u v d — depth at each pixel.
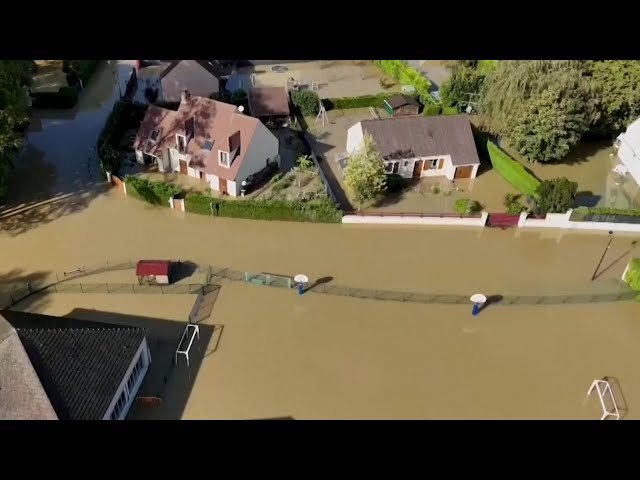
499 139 62.78
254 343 39.22
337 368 37.94
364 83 76.31
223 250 47.00
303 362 38.19
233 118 52.78
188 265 45.25
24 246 46.22
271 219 50.44
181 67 65.50
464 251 48.59
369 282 44.75
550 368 38.88
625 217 50.66
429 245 48.94
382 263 46.66
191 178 55.31
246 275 43.88
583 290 45.16
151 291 42.62
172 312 41.03
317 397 36.00
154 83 71.88
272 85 74.44
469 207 51.97
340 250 47.75
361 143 52.41
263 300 42.59
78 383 30.62
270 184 54.69
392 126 55.94
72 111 66.06
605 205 54.84
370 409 35.44
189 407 34.78
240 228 49.56
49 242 46.75
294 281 43.94
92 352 32.28
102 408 30.52
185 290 42.91
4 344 29.98
